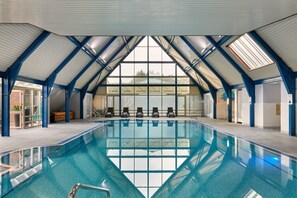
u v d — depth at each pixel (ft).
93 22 24.80
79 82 64.39
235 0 19.17
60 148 27.17
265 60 38.32
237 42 39.40
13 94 44.50
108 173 18.97
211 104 75.20
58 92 59.00
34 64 38.09
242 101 53.88
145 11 21.75
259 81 45.52
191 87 83.46
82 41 42.73
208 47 47.01
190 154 25.70
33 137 33.22
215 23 25.09
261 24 25.35
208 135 39.40
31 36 31.14
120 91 83.30
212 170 19.57
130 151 27.32
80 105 71.15
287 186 15.65
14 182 16.15
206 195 14.48
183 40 51.60
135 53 83.20
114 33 29.25
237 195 14.46
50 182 16.47
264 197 13.97
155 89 83.71
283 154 23.66
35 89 47.52
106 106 83.25
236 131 40.83
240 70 46.42
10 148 25.84
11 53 31.30
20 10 21.15
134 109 83.66
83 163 21.75
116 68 82.94
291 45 30.01
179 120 67.21
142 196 14.46
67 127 46.91
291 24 26.30
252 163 21.18
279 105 45.01
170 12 21.94
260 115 45.96
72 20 24.02
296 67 33.55
